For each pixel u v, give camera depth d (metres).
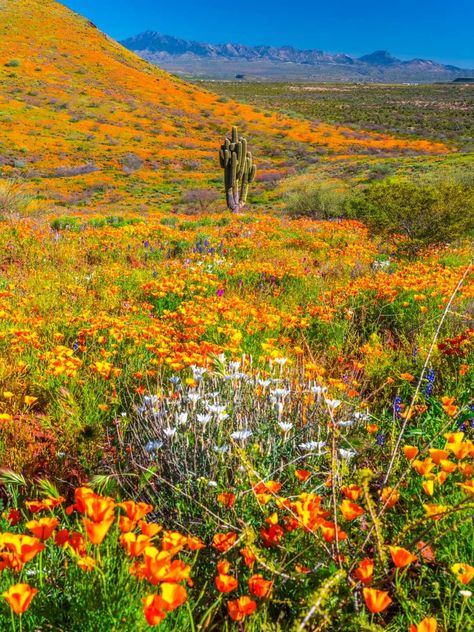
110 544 1.82
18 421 3.46
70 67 94.75
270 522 1.73
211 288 7.38
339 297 6.69
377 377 4.42
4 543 1.40
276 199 34.28
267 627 1.55
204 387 3.30
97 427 3.19
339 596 1.64
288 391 3.12
